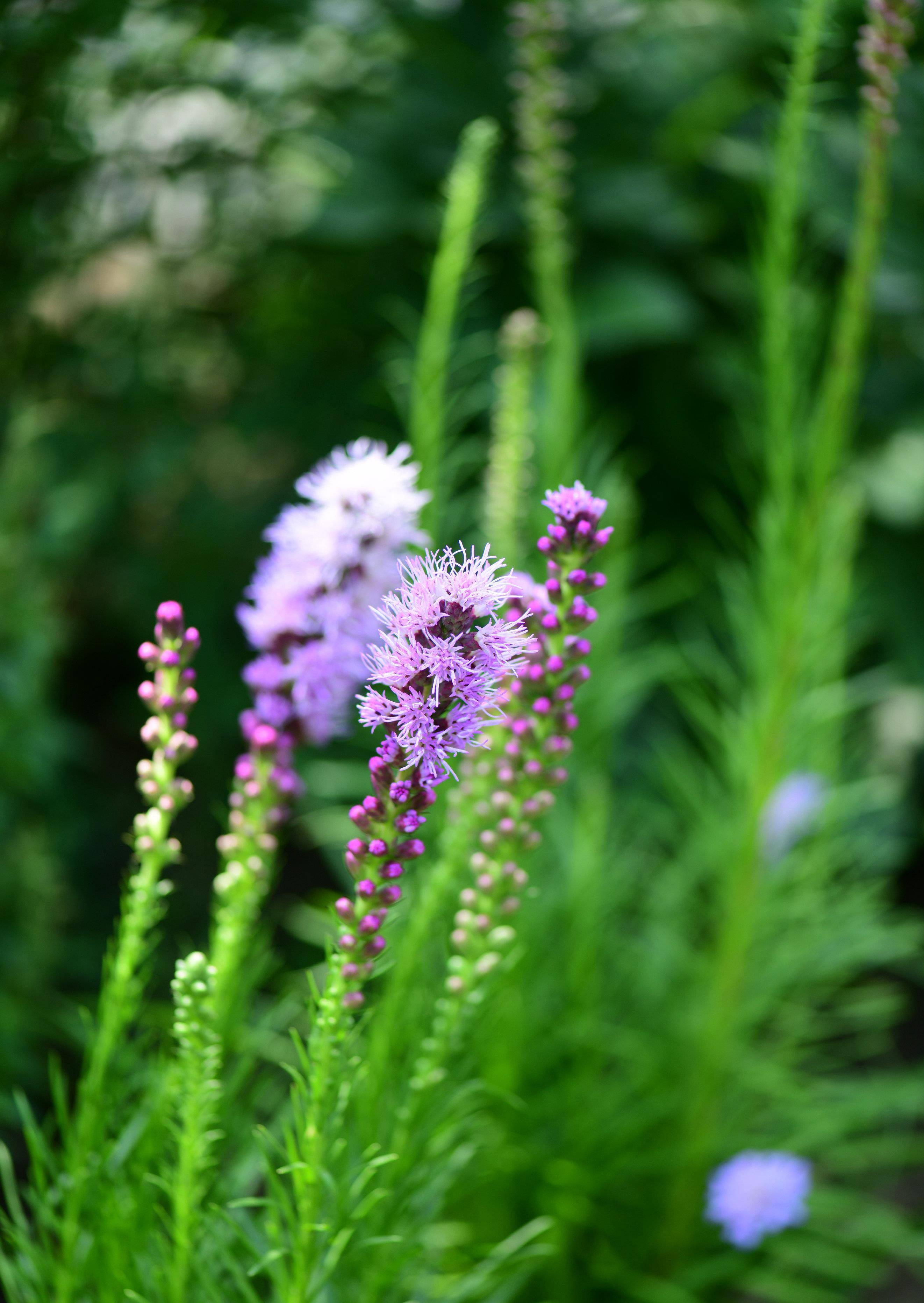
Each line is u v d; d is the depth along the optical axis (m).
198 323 1.42
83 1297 0.71
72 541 1.18
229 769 1.37
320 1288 0.66
